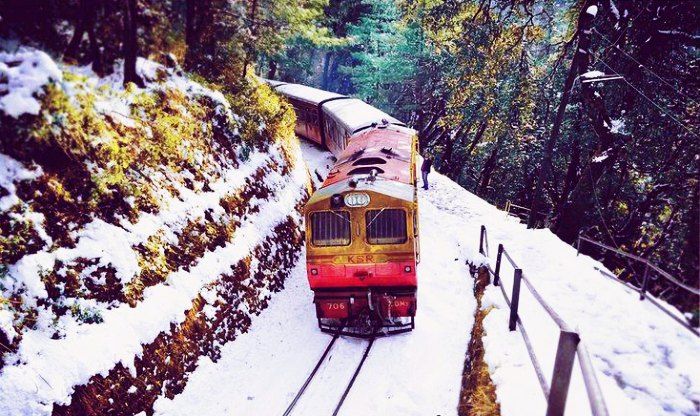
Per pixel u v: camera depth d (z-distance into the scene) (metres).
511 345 6.88
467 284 11.09
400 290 9.04
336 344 9.14
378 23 30.55
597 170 13.52
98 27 7.66
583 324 6.65
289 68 30.72
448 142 25.97
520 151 20.17
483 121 20.66
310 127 23.34
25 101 6.12
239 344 8.79
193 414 7.14
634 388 5.22
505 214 16.20
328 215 8.87
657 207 14.23
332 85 42.88
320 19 15.67
